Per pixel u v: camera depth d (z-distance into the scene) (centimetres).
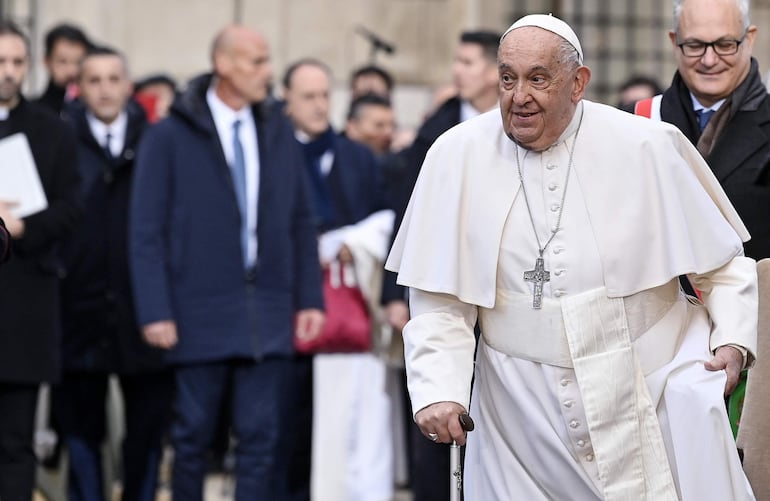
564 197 1791
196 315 2773
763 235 2156
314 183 3219
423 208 1834
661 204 1788
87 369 3041
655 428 1780
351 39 4762
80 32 3419
